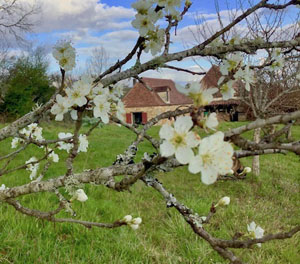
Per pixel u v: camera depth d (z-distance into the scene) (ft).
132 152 4.26
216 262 12.56
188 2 5.51
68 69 3.95
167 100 92.32
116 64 5.19
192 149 2.46
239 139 2.49
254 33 16.02
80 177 4.10
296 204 20.04
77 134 3.71
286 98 17.60
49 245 12.19
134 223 4.80
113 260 12.12
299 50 5.86
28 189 4.61
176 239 14.61
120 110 4.95
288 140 2.77
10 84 72.64
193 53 5.23
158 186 3.93
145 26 4.59
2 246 11.77
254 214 17.67
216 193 21.31
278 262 12.98
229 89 4.30
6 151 27.55
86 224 4.92
